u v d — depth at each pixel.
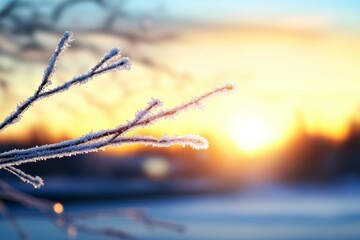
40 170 19.31
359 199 28.77
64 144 1.41
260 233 15.19
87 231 2.73
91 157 23.73
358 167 41.84
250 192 31.14
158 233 13.80
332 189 36.81
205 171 29.25
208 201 25.36
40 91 1.37
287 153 40.75
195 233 14.49
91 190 23.55
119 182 26.20
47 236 12.63
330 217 19.89
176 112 1.42
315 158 41.50
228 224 16.88
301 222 18.17
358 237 14.88
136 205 22.36
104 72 1.38
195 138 1.46
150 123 1.42
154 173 28.09
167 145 1.45
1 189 2.62
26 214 2.85
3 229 13.34
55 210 2.73
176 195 27.14
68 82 1.38
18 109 1.36
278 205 24.39
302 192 34.31
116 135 1.42
